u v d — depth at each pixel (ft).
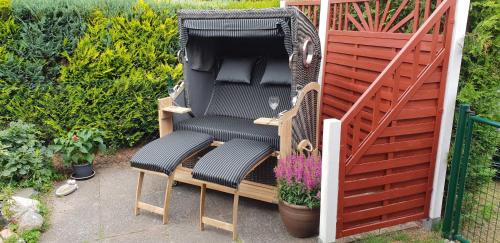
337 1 13.29
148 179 13.30
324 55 14.19
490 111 9.75
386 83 10.31
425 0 10.23
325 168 8.52
